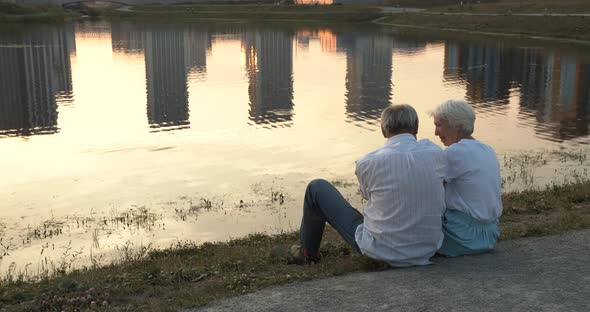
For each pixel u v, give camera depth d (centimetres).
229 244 871
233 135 2042
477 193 532
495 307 441
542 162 1541
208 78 3719
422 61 4469
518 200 952
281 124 2248
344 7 10788
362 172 507
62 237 1061
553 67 4031
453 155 530
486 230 546
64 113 2580
